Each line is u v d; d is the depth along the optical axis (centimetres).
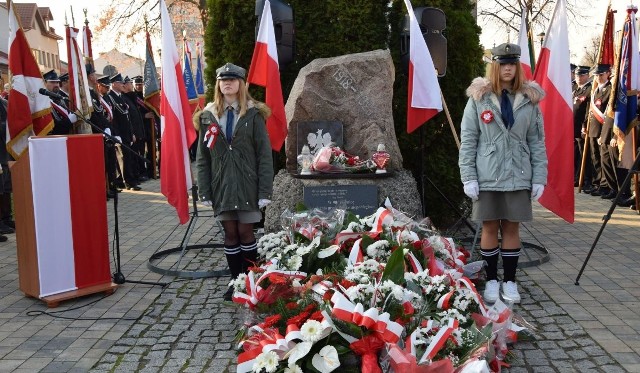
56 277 554
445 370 325
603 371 400
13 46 688
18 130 690
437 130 830
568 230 824
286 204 693
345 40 842
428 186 828
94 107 1147
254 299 420
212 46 841
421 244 493
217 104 525
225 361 427
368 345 342
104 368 421
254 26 825
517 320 453
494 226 533
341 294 359
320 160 685
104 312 532
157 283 606
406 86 840
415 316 374
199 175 532
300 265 454
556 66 600
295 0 837
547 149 603
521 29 759
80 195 564
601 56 1069
